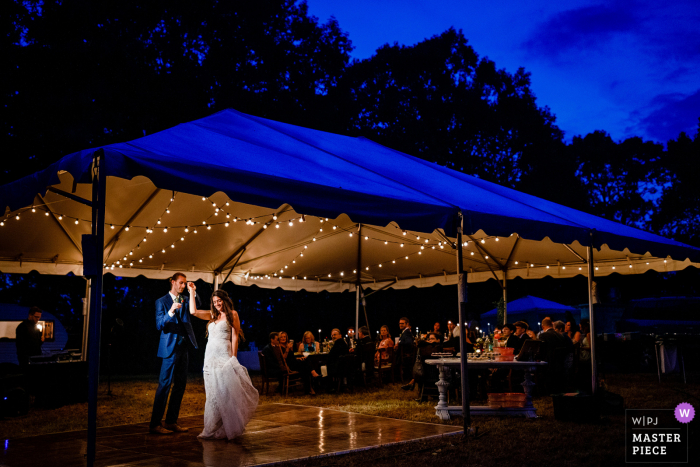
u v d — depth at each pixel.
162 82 17.45
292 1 22.58
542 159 27.55
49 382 9.21
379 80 25.89
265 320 23.77
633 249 8.38
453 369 9.03
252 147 7.29
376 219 6.20
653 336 15.33
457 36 27.67
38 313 10.21
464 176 10.35
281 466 5.14
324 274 15.55
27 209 8.79
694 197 32.31
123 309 21.20
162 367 6.89
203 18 19.50
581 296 27.41
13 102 15.82
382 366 12.58
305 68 21.72
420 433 6.56
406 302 25.11
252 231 11.59
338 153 8.75
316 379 10.98
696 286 27.95
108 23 17.72
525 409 7.68
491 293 26.41
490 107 27.08
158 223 10.20
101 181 4.96
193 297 7.08
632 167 33.03
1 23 16.27
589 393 7.80
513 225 7.20
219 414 6.39
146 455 5.59
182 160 5.33
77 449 5.91
